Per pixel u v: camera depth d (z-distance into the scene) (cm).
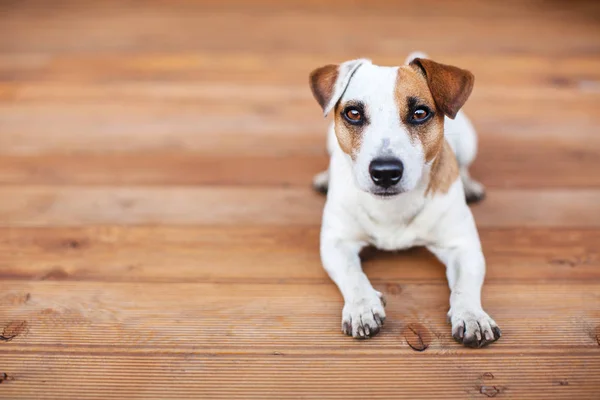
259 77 130
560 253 89
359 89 80
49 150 110
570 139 109
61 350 79
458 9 167
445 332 79
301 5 175
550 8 164
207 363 77
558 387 74
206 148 110
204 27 159
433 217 83
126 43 149
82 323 81
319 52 142
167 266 89
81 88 127
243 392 75
